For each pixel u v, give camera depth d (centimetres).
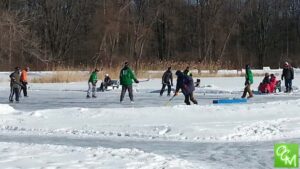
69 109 2008
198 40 8038
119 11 6850
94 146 1312
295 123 1670
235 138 1442
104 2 6956
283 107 2108
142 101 2816
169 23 8550
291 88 3459
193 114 1916
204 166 1032
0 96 3409
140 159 995
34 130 1636
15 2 7294
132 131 1566
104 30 6912
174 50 8762
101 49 6706
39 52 6525
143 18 7094
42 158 990
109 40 7150
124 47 7400
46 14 7881
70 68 5156
